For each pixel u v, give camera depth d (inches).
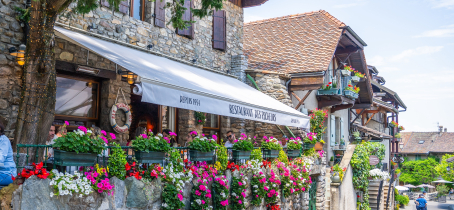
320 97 637.9
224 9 486.6
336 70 628.4
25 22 270.1
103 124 332.8
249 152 333.1
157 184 234.8
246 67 509.7
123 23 354.3
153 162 230.8
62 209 184.9
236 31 512.7
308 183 443.2
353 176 680.4
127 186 217.3
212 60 466.0
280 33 634.8
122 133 337.7
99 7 331.6
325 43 565.0
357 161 665.6
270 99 424.8
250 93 398.3
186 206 259.0
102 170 203.6
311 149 485.7
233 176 310.0
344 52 672.4
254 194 336.8
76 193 189.9
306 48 567.8
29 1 271.1
